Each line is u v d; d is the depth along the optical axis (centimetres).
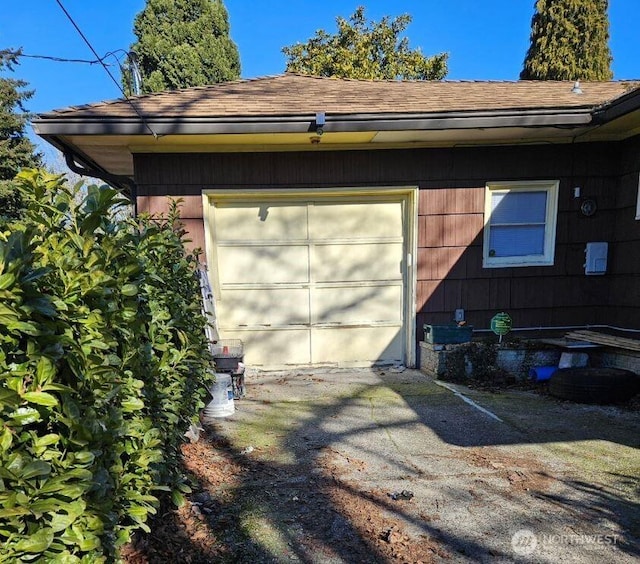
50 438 107
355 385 447
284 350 516
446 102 475
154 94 510
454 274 500
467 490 233
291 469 260
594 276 502
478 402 387
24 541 101
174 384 232
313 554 180
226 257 502
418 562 175
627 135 468
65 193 142
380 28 1641
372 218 509
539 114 421
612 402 377
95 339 132
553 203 494
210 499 224
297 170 482
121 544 148
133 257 168
